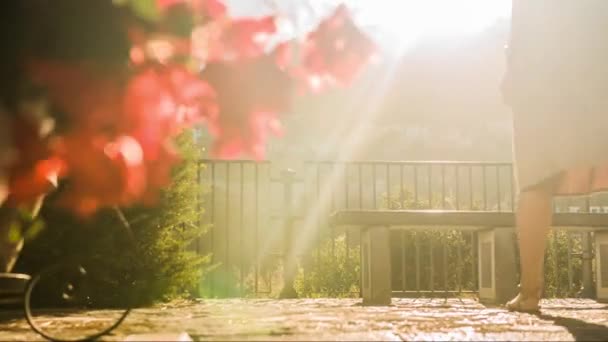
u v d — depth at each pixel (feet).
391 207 27.91
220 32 4.64
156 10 4.44
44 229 16.62
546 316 13.07
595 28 12.95
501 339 9.70
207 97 4.62
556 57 13.07
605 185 13.55
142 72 4.44
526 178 13.44
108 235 16.98
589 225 17.19
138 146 4.23
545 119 13.17
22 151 4.43
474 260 24.45
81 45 4.42
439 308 15.56
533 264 13.82
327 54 4.80
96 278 16.94
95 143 4.20
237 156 4.75
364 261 18.33
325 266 26.12
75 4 4.45
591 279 22.29
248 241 36.73
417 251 23.34
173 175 18.21
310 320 12.44
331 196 24.85
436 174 55.47
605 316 13.14
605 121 12.91
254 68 4.66
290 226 23.50
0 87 4.47
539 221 13.64
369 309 15.34
